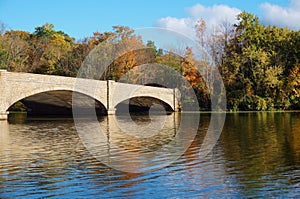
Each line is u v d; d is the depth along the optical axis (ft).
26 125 91.66
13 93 102.58
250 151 48.93
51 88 110.63
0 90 100.68
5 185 32.89
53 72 174.91
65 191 31.07
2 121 101.76
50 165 40.86
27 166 40.34
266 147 52.19
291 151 48.55
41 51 190.80
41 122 101.40
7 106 102.32
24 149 52.01
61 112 143.33
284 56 177.17
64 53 178.81
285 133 69.92
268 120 105.29
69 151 50.14
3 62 170.09
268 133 70.28
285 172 36.81
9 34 187.73
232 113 150.30
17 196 29.89
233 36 175.94
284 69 174.29
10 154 47.83
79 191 31.04
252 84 171.22
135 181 34.01
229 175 35.81
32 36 211.61
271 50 176.04
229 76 168.96
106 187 32.07
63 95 126.21
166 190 31.14
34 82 106.52
